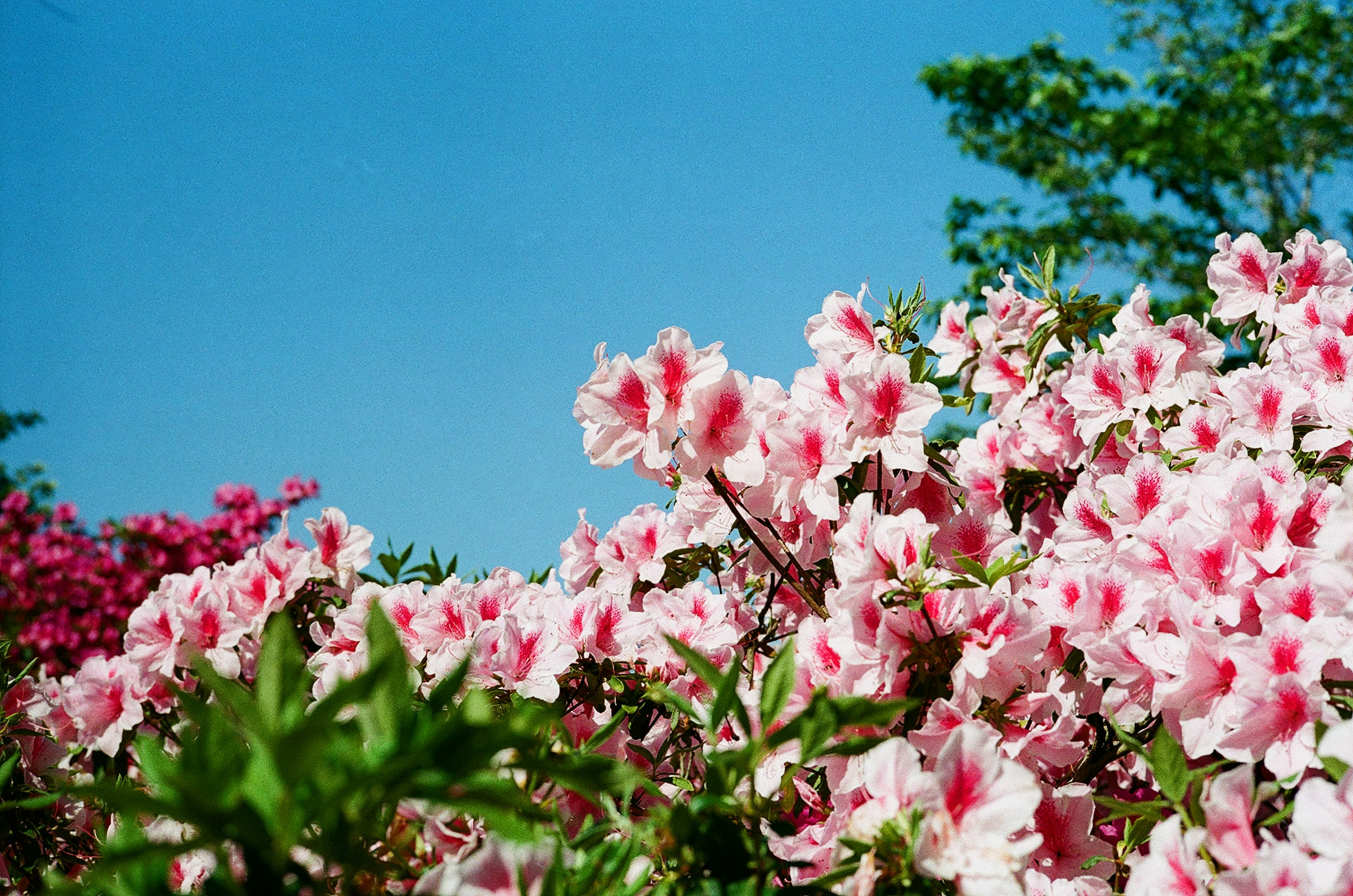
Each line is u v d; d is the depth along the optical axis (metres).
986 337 3.51
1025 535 3.36
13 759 2.16
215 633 2.93
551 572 3.31
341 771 1.09
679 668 2.61
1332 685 1.83
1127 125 13.58
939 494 2.77
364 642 2.75
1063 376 3.18
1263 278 3.05
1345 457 2.62
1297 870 1.32
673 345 2.39
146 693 2.95
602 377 2.39
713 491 2.84
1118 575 2.15
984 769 1.48
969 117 14.94
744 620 3.02
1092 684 2.35
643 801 2.34
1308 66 13.90
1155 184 13.85
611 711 2.69
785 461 2.48
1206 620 1.96
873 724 1.45
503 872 1.34
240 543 8.98
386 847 1.62
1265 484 2.06
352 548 3.36
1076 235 14.13
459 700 2.38
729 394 2.42
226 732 1.12
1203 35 15.22
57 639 8.12
